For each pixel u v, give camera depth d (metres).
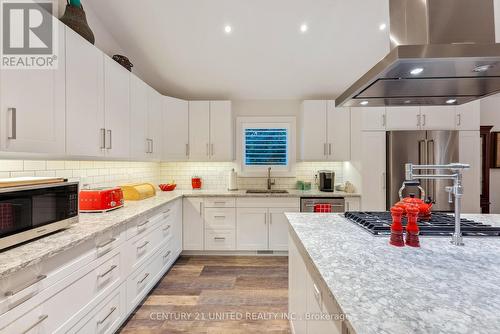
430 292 0.76
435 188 3.16
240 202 3.37
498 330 0.58
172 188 3.72
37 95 1.41
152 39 2.87
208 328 1.92
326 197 3.32
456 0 1.23
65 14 1.83
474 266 0.95
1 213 1.10
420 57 1.02
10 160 1.64
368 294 0.75
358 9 2.55
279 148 3.98
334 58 3.19
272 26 2.74
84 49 1.79
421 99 1.69
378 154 3.25
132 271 1.98
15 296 1.01
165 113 3.30
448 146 3.17
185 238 3.37
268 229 3.36
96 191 2.03
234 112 3.99
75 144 1.70
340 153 3.56
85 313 1.43
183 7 2.51
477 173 3.21
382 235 1.35
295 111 3.98
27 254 1.11
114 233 1.72
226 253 3.45
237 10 2.56
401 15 1.35
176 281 2.67
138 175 3.34
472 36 1.23
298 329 1.50
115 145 2.20
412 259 1.02
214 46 3.00
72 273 1.32
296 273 1.54
